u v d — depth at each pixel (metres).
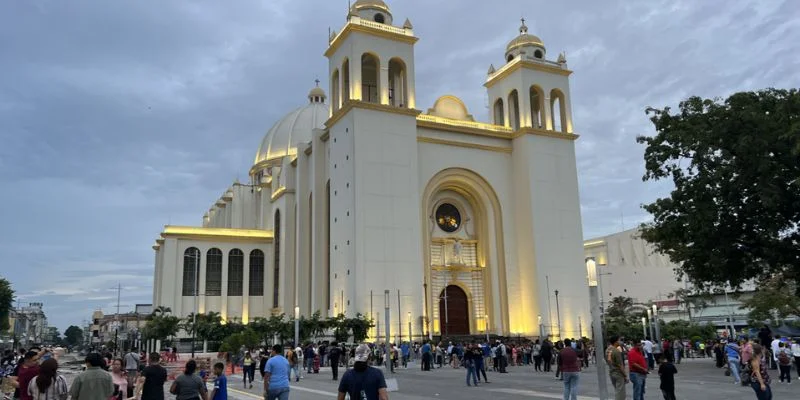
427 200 57.34
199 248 70.62
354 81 54.38
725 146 33.31
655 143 36.38
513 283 59.62
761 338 34.66
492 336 54.81
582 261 60.84
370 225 51.56
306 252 62.94
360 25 55.25
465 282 60.09
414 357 47.53
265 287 71.94
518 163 61.91
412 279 52.28
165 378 12.50
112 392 11.40
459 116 62.50
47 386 11.47
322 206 59.94
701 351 53.88
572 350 17.22
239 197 84.44
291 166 70.31
